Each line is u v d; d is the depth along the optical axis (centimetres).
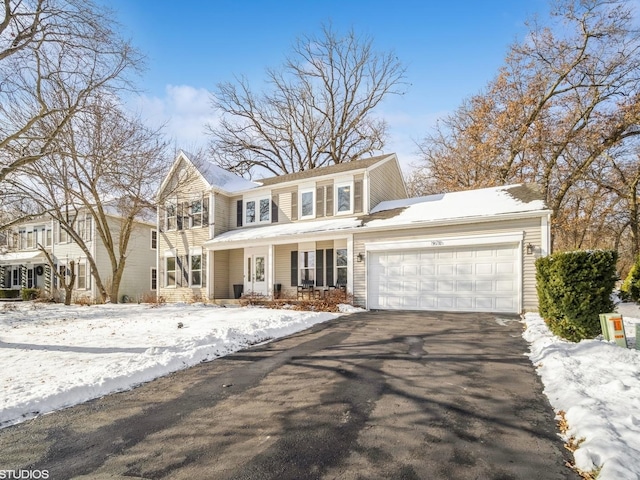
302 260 1645
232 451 314
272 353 673
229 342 738
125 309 1441
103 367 562
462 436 333
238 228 1877
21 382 490
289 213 1723
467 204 1305
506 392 440
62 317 1217
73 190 1579
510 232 1091
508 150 2042
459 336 763
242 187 1925
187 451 315
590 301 624
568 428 340
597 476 259
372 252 1317
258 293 1673
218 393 466
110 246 1786
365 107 2981
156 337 788
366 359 606
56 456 310
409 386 470
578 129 1844
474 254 1150
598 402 366
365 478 268
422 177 2714
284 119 3038
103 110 1255
